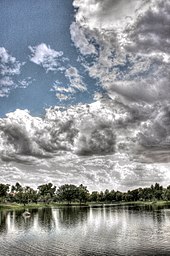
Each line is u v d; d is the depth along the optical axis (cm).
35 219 13075
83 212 18150
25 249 5788
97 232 8238
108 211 18688
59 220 12462
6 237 7519
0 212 18525
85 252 5350
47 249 5738
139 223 10431
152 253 5128
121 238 6925
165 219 11662
